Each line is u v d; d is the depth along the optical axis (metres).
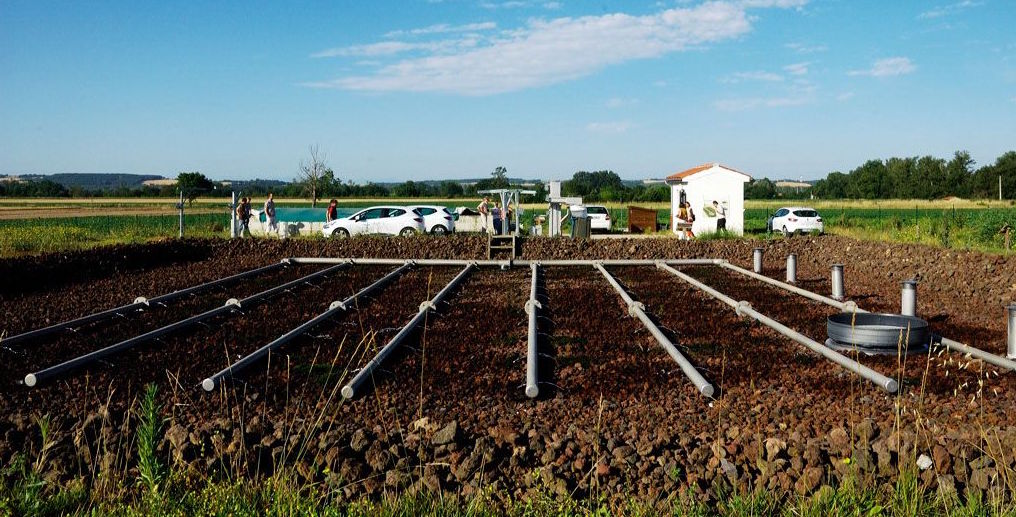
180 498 5.66
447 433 6.66
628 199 82.56
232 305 14.30
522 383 9.10
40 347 11.24
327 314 13.30
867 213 54.06
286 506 5.43
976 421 7.32
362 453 6.63
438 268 22.77
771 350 10.82
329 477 6.23
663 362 10.13
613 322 13.05
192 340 11.66
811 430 7.21
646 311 14.14
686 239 27.12
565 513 5.46
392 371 9.65
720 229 34.59
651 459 6.49
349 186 105.19
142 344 11.35
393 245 26.41
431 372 9.62
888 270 20.02
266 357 10.43
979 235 24.48
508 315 13.77
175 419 7.67
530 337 10.78
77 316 13.76
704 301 15.44
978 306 14.23
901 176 113.69
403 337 11.34
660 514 5.70
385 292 17.05
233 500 5.49
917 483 5.91
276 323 13.02
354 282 19.03
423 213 33.59
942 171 112.81
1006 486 5.99
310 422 7.44
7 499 5.61
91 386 9.11
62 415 8.01
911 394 8.48
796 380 9.19
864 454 6.14
